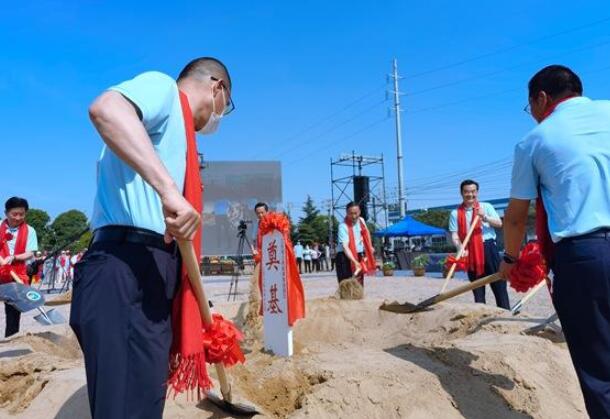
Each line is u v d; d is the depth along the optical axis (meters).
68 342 5.38
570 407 3.39
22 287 5.00
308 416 2.97
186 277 2.13
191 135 2.17
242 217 21.12
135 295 1.94
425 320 5.58
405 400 3.12
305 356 4.09
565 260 2.67
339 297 7.02
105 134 1.76
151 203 2.04
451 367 3.60
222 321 2.47
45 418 3.20
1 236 5.81
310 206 63.97
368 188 31.41
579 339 2.65
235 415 2.96
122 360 1.89
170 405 3.01
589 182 2.66
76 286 1.99
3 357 4.46
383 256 27.67
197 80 2.36
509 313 5.23
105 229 2.03
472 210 6.35
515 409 3.25
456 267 6.18
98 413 1.86
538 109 3.03
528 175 2.89
